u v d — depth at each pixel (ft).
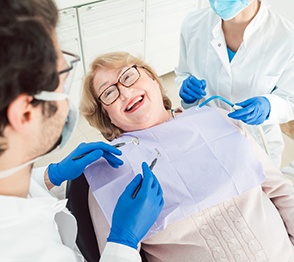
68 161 2.63
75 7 5.66
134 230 2.12
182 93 3.80
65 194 2.88
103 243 2.50
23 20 1.10
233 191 2.66
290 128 6.50
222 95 3.87
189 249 2.62
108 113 3.10
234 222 2.72
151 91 3.04
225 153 2.81
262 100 3.28
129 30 6.80
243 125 3.43
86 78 3.12
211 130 2.97
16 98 1.18
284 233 2.84
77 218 2.70
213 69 3.74
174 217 2.52
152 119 3.08
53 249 1.65
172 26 7.54
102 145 2.71
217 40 3.44
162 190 2.54
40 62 1.16
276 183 3.03
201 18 3.73
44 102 1.31
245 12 3.10
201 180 2.66
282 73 3.44
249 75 3.49
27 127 1.31
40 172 2.77
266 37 3.25
